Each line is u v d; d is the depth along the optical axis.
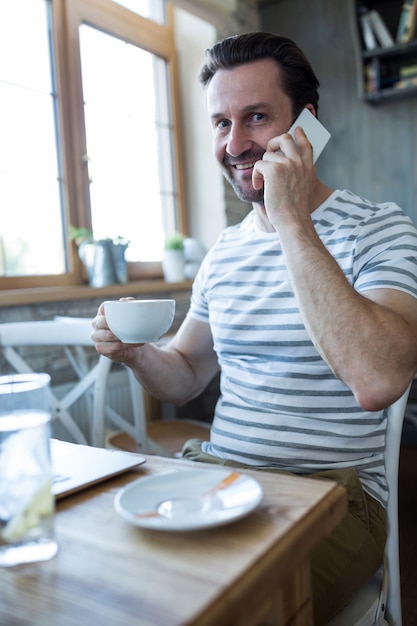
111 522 0.56
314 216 1.10
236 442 1.04
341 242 1.04
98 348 1.05
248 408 1.06
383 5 2.91
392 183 2.99
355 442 0.98
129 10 2.61
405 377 0.84
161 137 2.86
